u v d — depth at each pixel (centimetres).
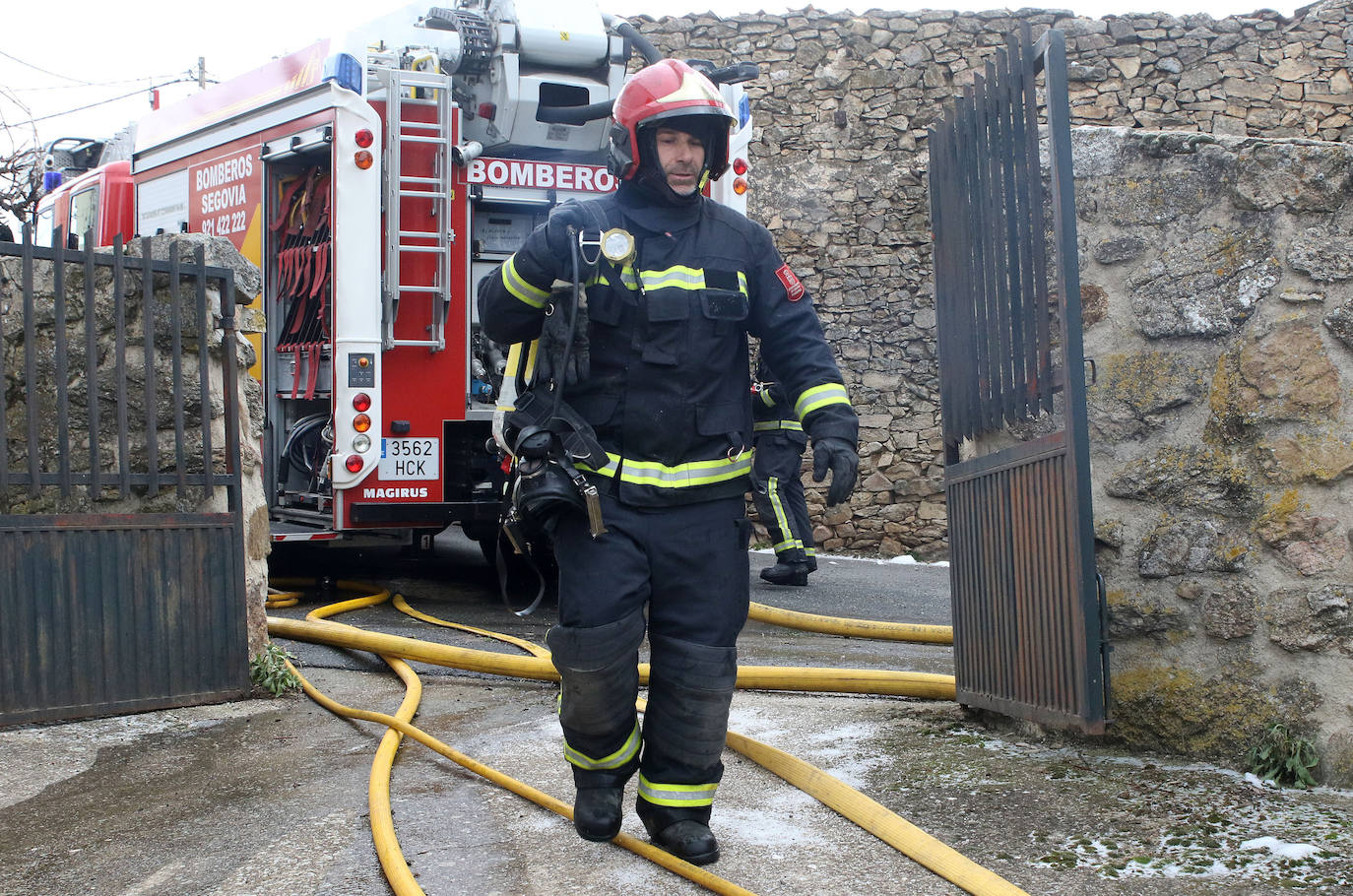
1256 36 1235
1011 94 401
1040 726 407
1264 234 369
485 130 833
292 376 822
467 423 798
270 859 321
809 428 303
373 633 583
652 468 298
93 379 477
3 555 456
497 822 345
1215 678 371
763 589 878
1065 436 370
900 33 1224
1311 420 362
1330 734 353
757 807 353
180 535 494
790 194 1220
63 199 1209
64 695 468
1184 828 319
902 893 290
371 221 752
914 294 1215
